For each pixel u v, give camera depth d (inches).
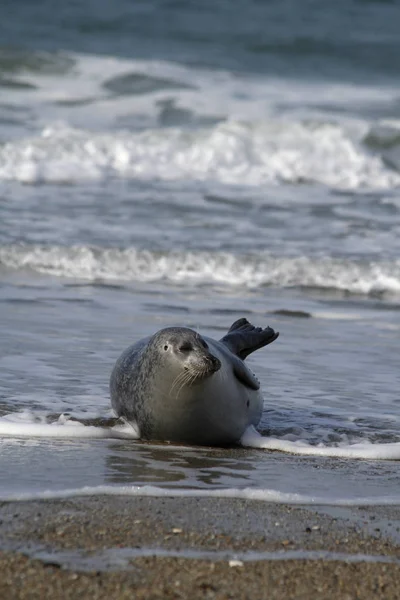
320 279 1923.0
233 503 845.2
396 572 714.8
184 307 1696.6
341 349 1483.8
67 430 1056.8
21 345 1411.2
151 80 3905.0
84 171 2783.0
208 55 4626.0
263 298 1802.4
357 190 2827.3
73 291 1782.7
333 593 674.8
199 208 2464.3
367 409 1198.9
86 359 1358.3
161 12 5275.6
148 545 734.5
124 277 1910.7
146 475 922.1
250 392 1083.9
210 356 978.1
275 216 2410.2
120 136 2972.4
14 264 1925.4
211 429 1033.5
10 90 3678.6
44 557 699.4
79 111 3518.7
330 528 796.6
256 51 4773.6
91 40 4768.7
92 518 784.3
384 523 817.5
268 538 765.3
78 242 2059.5
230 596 657.6
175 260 1968.5
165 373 1000.9
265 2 5644.7
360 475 957.2
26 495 831.1
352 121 3385.8
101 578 670.5
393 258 2036.2
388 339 1556.3
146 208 2437.3
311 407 1198.9
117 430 1079.0
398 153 3206.2
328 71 4500.5
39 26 4906.5
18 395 1184.8
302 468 974.4
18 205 2394.2
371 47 4938.5
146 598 646.5
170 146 2997.0
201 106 3627.0
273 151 3058.6
